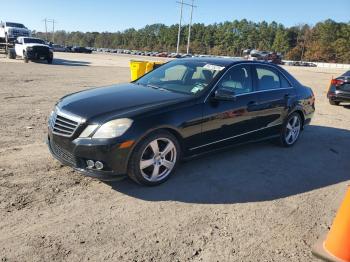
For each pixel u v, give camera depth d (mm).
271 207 4586
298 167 6102
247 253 3613
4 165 5254
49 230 3766
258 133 6297
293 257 3602
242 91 5922
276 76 6754
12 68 21172
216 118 5391
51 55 28594
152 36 166750
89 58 44688
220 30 148500
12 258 3305
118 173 4516
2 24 39656
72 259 3340
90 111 4648
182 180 5172
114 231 3822
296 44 133625
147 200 4527
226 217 4258
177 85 5652
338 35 118438
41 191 4562
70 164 4664
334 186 5418
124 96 5172
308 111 7352
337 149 7359
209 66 5871
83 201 4402
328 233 3814
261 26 148625
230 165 5906
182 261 3420
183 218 4168
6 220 3889
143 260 3395
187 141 5102
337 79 13055
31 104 9953
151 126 4605
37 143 6363
